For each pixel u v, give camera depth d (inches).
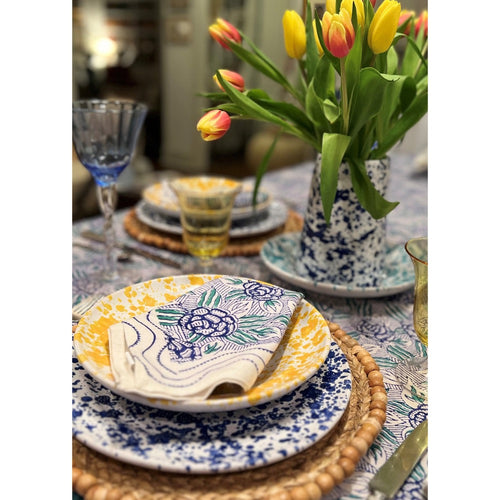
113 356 19.8
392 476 17.7
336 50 23.4
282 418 19.3
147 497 16.4
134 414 19.5
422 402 22.9
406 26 31.5
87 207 80.8
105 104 34.5
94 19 186.9
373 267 32.4
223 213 33.2
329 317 30.3
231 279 26.0
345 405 19.7
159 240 39.8
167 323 22.0
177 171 189.3
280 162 120.2
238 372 18.8
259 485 17.1
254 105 28.9
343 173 30.6
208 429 18.7
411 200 52.3
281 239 38.4
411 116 31.3
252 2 163.6
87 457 18.2
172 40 184.4
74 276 34.6
